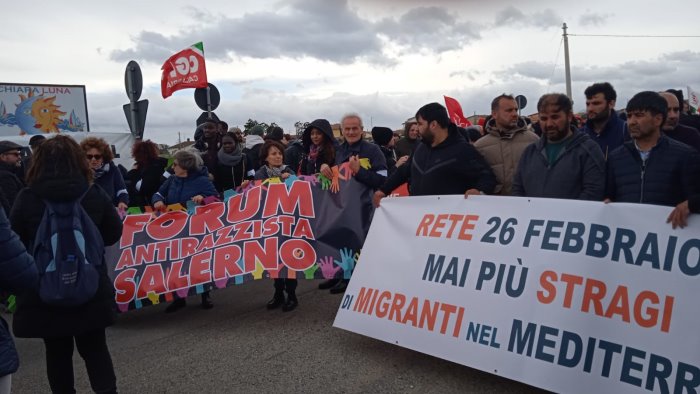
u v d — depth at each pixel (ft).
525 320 10.77
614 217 10.53
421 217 13.39
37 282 8.18
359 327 13.33
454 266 12.23
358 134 17.34
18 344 16.70
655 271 9.77
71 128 55.31
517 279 11.18
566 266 10.68
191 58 29.89
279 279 18.16
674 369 9.11
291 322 16.56
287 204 17.44
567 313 10.36
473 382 11.66
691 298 9.31
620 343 9.70
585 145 11.92
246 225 17.48
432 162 13.80
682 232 9.73
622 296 9.93
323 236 16.83
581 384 9.82
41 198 9.55
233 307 18.95
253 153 27.07
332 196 17.11
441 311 12.04
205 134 23.84
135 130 27.30
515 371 10.54
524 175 12.76
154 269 17.30
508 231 11.74
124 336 16.51
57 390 10.21
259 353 14.14
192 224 17.93
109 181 19.11
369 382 11.97
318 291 20.43
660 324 9.45
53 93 54.29
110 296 10.06
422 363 12.80
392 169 24.68
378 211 14.39
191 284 16.89
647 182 11.23
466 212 12.60
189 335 16.11
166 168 22.08
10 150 21.43
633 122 11.15
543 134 12.46
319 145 19.44
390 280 13.25
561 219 11.14
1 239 7.64
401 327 12.59
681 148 11.06
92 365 10.07
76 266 9.32
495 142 14.23
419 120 13.78
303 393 11.68
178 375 13.14
